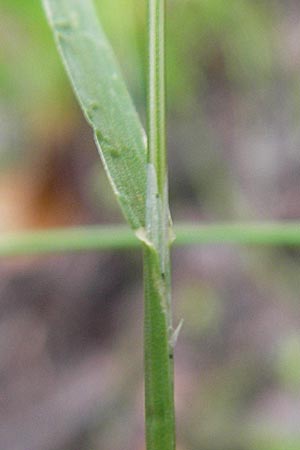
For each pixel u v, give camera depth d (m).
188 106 0.65
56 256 0.72
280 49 0.66
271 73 0.66
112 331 0.67
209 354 0.59
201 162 0.67
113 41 0.50
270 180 0.66
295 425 0.51
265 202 0.65
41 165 0.76
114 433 0.58
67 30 0.21
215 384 0.56
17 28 0.51
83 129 0.74
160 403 0.19
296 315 0.58
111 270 0.70
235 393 0.55
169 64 0.60
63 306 0.70
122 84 0.20
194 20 0.59
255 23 0.62
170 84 0.62
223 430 0.52
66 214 0.75
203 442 0.52
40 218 0.75
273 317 0.58
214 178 0.66
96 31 0.21
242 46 0.62
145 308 0.19
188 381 0.57
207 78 0.64
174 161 0.68
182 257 0.66
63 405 0.62
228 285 0.62
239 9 0.60
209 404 0.55
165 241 0.19
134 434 0.58
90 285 0.70
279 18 0.67
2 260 0.73
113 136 0.19
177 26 0.59
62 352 0.67
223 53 0.62
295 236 0.32
